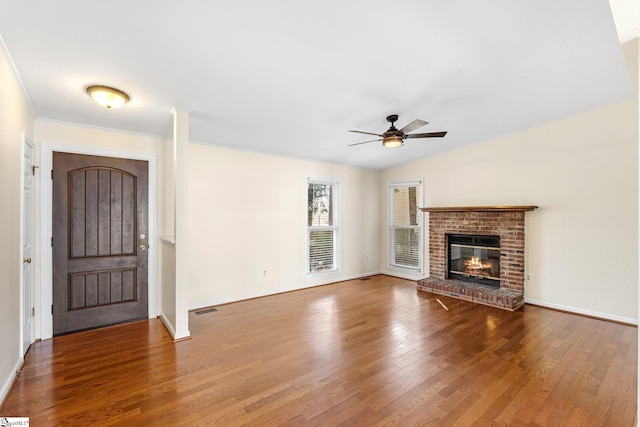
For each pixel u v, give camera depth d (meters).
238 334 3.25
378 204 6.64
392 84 2.88
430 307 4.21
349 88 2.91
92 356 2.74
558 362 2.63
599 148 3.79
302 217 5.33
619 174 3.67
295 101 3.13
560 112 3.85
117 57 2.21
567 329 3.40
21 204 2.58
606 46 2.42
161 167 3.88
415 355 2.77
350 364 2.60
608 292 3.74
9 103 2.23
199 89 2.77
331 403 2.07
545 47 2.41
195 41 2.08
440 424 1.86
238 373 2.45
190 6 1.76
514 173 4.53
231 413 1.96
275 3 1.78
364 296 4.80
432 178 5.59
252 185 4.70
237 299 4.51
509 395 2.16
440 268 5.34
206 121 3.53
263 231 4.82
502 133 4.54
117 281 3.58
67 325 3.27
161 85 2.65
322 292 5.05
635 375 2.42
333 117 3.59
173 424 1.85
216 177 4.33
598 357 2.73
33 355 2.76
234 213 4.49
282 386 2.27
